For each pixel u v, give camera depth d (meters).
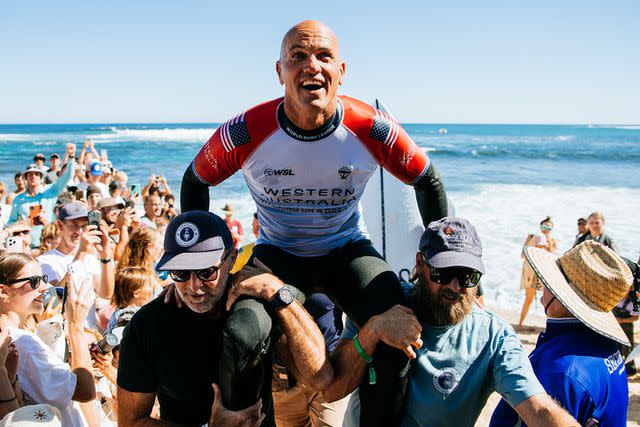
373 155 2.65
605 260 2.56
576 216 18.03
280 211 2.75
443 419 2.29
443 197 2.89
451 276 2.26
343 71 2.61
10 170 32.84
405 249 4.43
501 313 9.34
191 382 2.37
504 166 38.22
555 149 55.62
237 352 2.08
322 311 3.46
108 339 3.44
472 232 2.36
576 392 2.30
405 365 2.28
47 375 2.77
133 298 3.99
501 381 2.22
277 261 2.76
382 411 2.32
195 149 48.38
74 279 3.17
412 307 2.45
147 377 2.37
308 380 2.33
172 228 2.29
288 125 2.51
